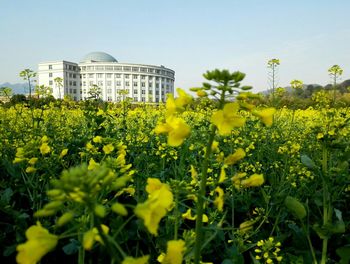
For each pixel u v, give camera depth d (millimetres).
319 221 3236
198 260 1584
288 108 10531
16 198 3871
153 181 1508
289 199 2432
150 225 1144
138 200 3252
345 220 3525
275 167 4957
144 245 3025
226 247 2859
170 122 1668
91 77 119375
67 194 1120
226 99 1608
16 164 3926
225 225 3646
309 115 11344
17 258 1108
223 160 1718
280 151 5195
